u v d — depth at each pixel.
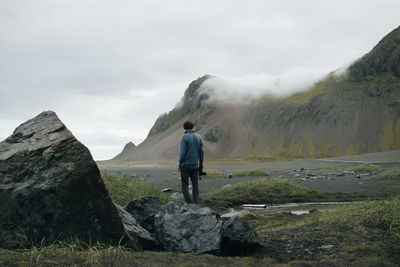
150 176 49.09
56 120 8.63
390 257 7.54
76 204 7.47
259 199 21.45
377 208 10.48
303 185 29.48
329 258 7.41
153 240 8.16
